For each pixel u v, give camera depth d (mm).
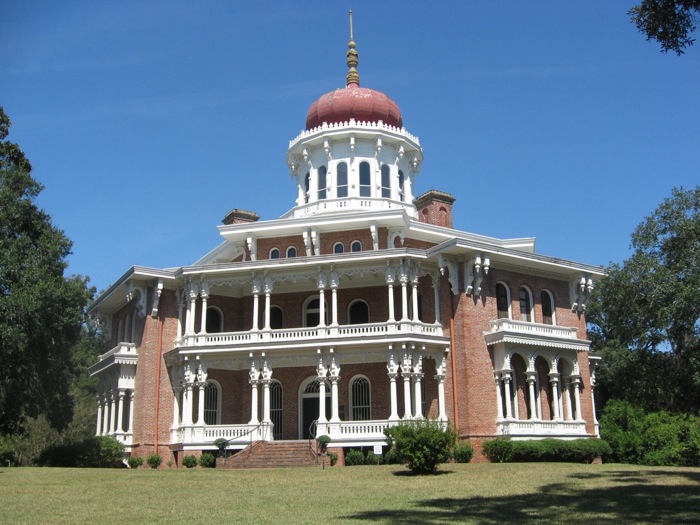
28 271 36812
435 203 49656
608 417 44000
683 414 44844
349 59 55250
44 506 19703
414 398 39219
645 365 50156
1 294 36156
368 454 36594
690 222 45281
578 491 21828
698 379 44531
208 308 44500
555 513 17312
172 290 44344
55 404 48438
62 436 54875
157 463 39844
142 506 19641
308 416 41781
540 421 39562
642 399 53531
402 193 52375
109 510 18844
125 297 47844
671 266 46531
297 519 16781
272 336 40219
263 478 27734
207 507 19297
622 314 48906
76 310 41250
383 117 52062
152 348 42844
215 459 37406
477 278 39969
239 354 40156
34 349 38375
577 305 44438
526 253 41531
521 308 42531
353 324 42625
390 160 51656
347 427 37594
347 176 50500
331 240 44719
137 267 42812
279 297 44000
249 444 37188
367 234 44188
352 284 42719
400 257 39375
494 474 28234
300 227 44438
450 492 22172
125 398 45625
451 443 29844
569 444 37062
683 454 39125
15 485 25281
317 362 39156
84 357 71438
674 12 17812
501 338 38875
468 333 39219
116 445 41000
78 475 29344
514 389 40500
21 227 40719
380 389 40594
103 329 51906
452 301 40375
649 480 24656
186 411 40062
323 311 39875
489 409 38719
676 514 16719
